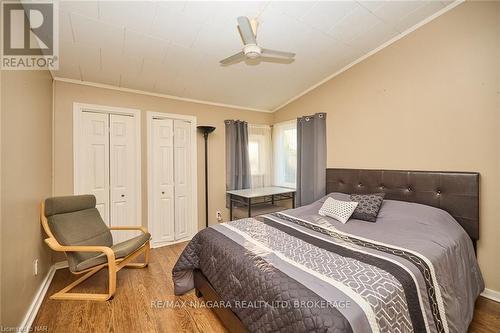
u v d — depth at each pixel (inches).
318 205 117.1
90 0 68.5
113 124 120.4
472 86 83.8
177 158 139.6
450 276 63.4
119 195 122.0
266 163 173.9
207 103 149.7
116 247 95.6
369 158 115.3
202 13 77.2
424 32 95.3
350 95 122.9
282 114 168.1
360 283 47.3
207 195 147.4
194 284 86.0
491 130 80.2
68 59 94.7
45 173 93.7
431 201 92.7
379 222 91.1
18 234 64.4
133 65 103.7
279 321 45.8
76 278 97.3
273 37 95.4
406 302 47.5
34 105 79.6
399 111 103.9
